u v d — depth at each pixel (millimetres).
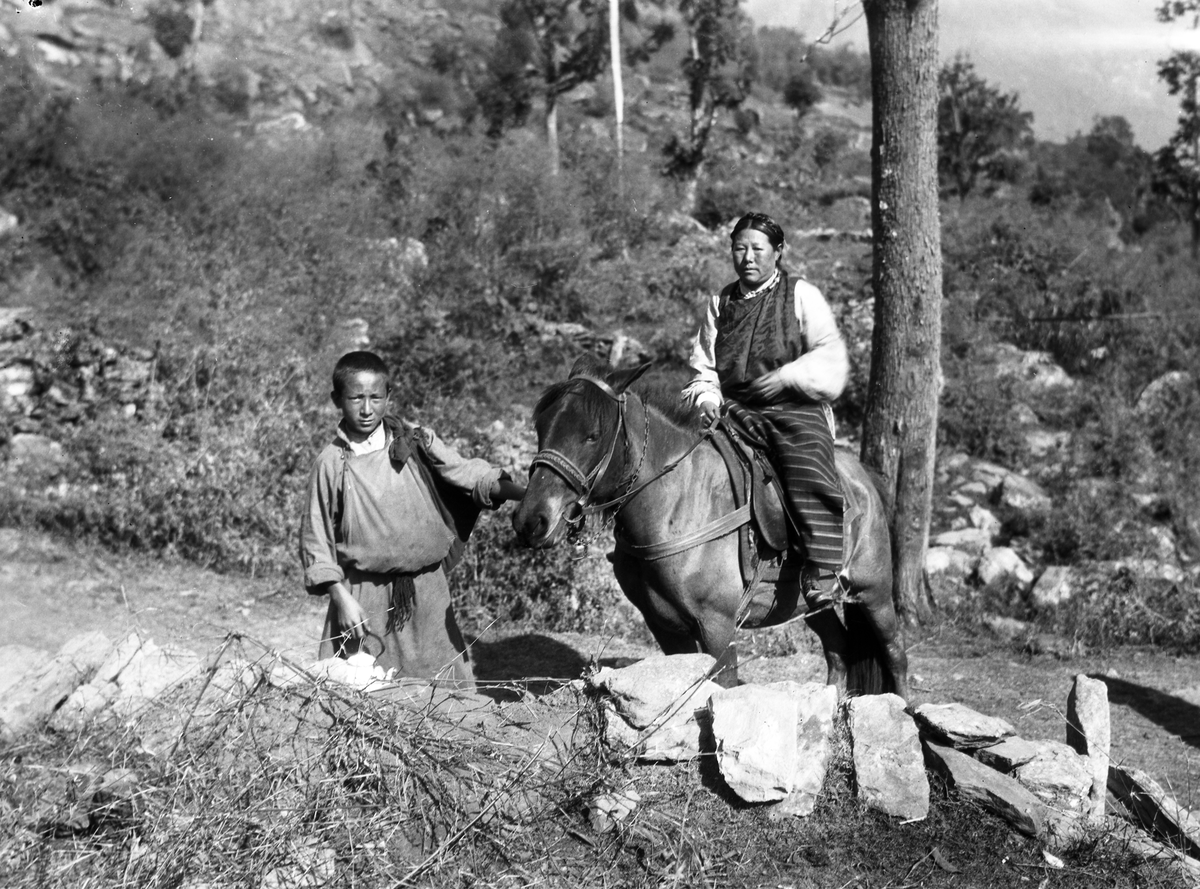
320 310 12242
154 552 8617
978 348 14016
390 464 4008
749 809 3510
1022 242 16328
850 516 4855
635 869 3266
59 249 13250
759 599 4707
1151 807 4156
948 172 24391
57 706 4074
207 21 29094
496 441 8695
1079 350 14531
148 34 24609
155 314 11055
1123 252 17281
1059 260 16047
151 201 13656
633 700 3637
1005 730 3887
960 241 16531
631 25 29828
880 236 8641
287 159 15672
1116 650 8398
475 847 3238
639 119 31438
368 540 3963
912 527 8734
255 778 3260
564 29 23234
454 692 3746
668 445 4430
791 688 3730
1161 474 11797
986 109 24156
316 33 32375
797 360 4594
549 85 23375
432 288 13062
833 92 46062
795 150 28469
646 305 13469
